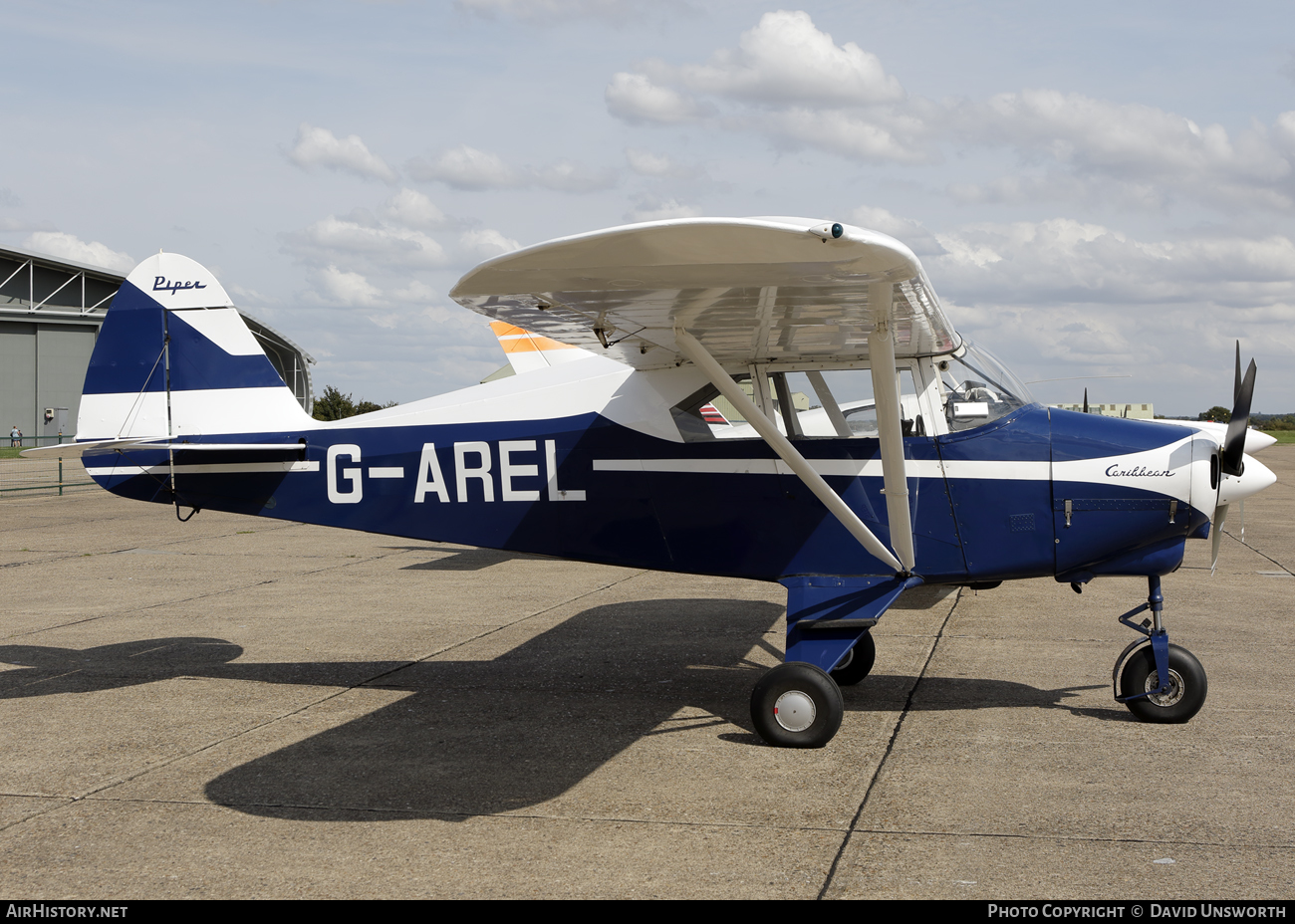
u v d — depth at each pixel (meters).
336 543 12.88
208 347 5.77
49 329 53.59
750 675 5.74
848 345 4.85
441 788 3.86
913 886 2.96
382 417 5.60
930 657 6.02
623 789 3.84
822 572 4.95
